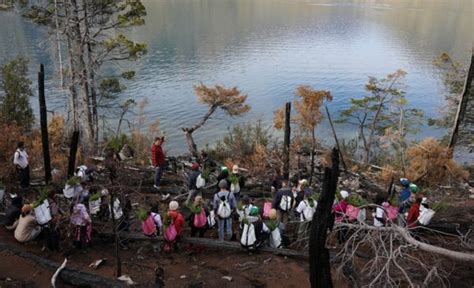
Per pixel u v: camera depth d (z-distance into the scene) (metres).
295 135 19.95
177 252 11.09
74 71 22.66
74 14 22.91
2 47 57.97
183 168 18.12
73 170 13.59
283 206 11.92
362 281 9.39
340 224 8.99
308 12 120.50
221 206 11.25
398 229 8.15
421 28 91.38
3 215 11.36
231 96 23.53
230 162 18.92
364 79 53.81
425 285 8.28
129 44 23.20
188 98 42.88
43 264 9.31
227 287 9.48
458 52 64.00
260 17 110.00
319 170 19.19
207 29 88.56
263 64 61.03
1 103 24.31
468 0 151.62
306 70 58.34
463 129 25.23
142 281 9.40
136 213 12.74
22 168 13.17
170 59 60.81
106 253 10.62
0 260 9.25
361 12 119.94
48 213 10.08
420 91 45.69
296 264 10.70
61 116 21.45
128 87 45.97
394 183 18.44
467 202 16.31
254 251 11.11
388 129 22.41
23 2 23.03
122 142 20.11
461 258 7.37
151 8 119.81
